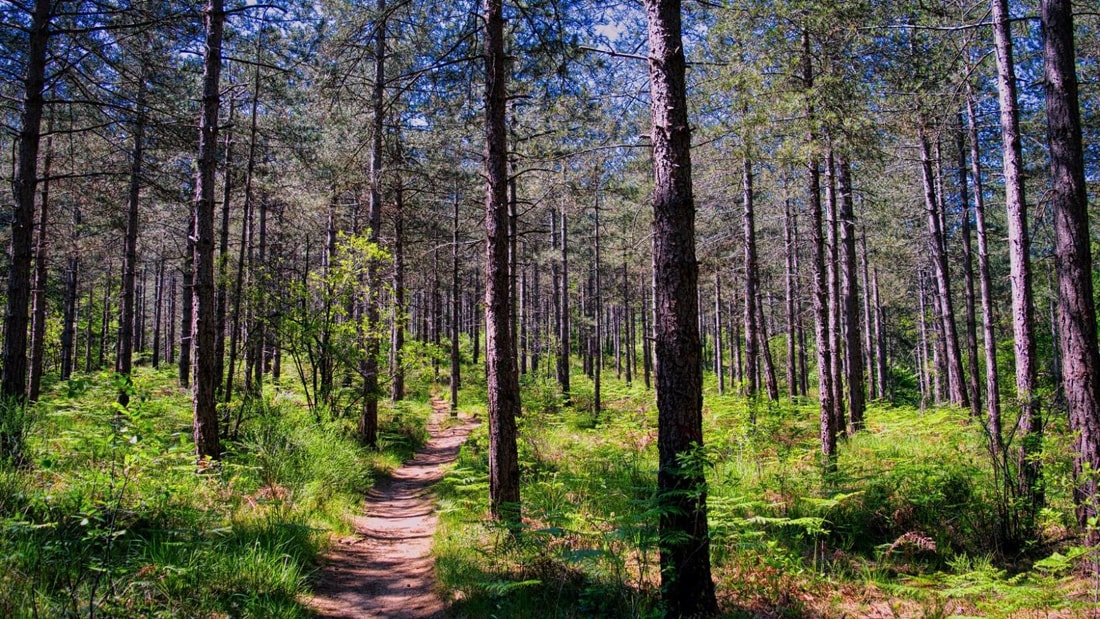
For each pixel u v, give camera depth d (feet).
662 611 15.40
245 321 50.21
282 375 79.41
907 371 127.85
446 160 53.88
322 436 35.94
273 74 43.47
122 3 32.81
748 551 19.77
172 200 38.63
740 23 29.73
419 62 34.32
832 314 43.50
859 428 46.39
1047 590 16.08
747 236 53.31
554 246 92.89
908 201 64.69
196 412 28.58
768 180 45.68
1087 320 19.69
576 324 128.77
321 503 27.53
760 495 24.47
